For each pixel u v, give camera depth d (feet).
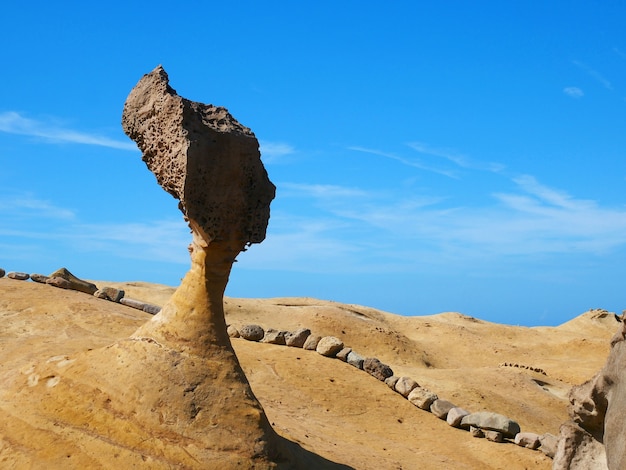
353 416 39.60
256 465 23.73
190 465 22.91
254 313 82.89
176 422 23.58
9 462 22.77
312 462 28.27
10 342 39.63
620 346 21.70
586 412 23.56
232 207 24.88
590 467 24.06
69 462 22.62
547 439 37.52
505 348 88.84
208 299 25.53
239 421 24.22
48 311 44.78
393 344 78.02
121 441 23.11
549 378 66.28
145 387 24.00
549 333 103.19
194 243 25.63
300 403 39.47
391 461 33.04
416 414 41.57
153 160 25.07
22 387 25.41
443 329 94.38
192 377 24.43
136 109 25.40
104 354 25.39
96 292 51.49
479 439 39.17
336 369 45.06
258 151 25.29
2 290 47.73
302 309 85.76
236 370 25.38
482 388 51.65
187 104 24.29
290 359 45.14
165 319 25.53
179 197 24.44
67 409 24.06
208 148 24.17
